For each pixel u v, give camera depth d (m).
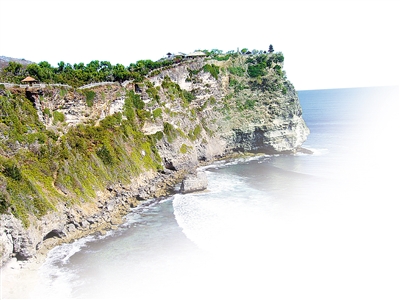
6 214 41.62
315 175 77.56
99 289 38.91
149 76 88.31
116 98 73.81
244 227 51.69
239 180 76.25
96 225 54.41
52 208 48.84
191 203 62.94
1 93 53.56
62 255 46.31
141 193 66.06
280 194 65.31
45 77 67.94
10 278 40.38
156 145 79.62
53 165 54.41
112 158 64.50
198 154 92.12
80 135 62.97
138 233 52.09
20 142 51.94
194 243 48.00
